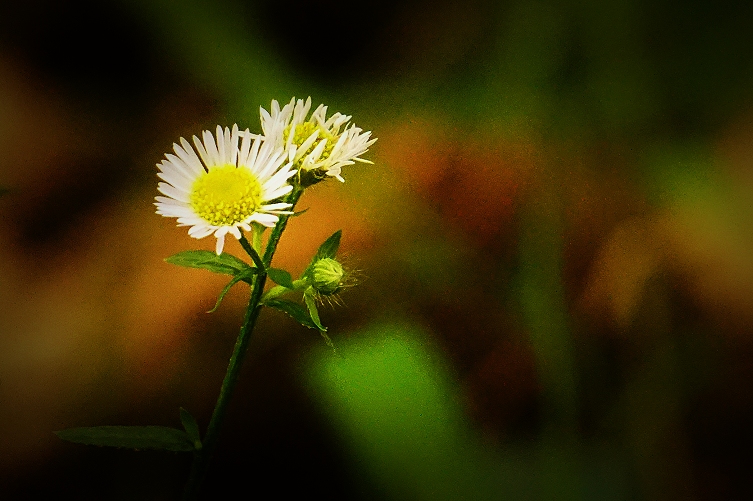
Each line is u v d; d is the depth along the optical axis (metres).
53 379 0.37
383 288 0.38
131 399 0.37
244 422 0.36
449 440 0.36
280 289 0.33
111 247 0.38
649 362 0.37
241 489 0.36
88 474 0.36
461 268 0.38
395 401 0.36
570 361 0.37
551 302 0.37
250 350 0.37
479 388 0.37
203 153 0.33
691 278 0.38
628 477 0.36
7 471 0.36
